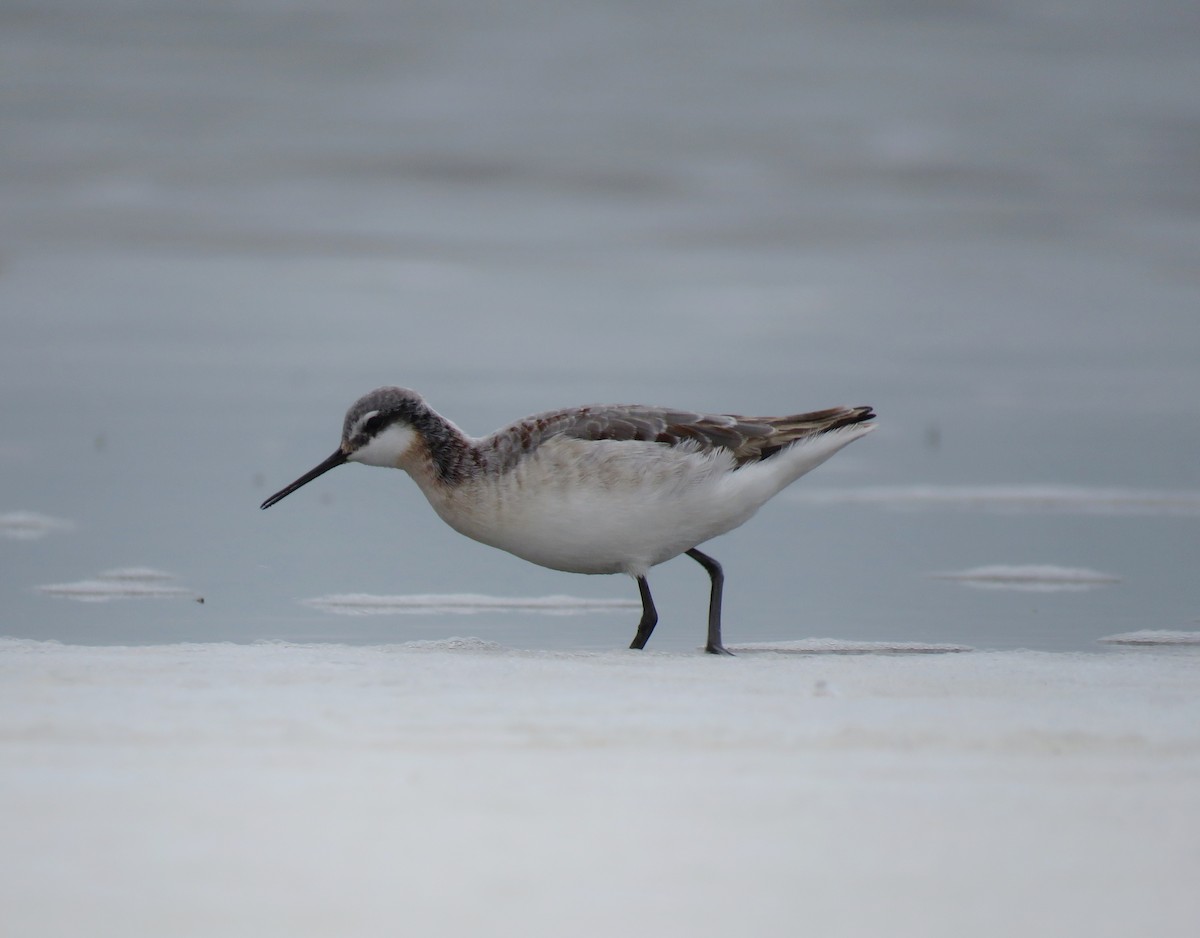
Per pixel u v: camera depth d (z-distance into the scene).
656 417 11.20
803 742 7.23
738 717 7.75
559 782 6.57
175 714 7.66
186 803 6.26
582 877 5.57
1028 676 9.07
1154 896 5.47
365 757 6.92
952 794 6.49
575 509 10.97
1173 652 10.68
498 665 9.28
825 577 14.28
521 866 5.66
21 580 13.58
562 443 10.99
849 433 11.45
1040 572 14.33
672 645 11.46
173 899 5.34
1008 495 18.14
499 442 11.26
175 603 12.78
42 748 7.00
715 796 6.42
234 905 5.30
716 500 11.05
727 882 5.54
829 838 5.96
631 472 10.88
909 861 5.75
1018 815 6.24
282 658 9.45
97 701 7.96
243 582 13.72
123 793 6.37
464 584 13.93
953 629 12.02
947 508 17.55
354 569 14.41
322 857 5.71
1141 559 15.02
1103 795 6.50
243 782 6.52
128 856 5.71
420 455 11.53
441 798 6.35
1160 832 6.07
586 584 14.09
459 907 5.31
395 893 5.41
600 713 7.80
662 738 7.29
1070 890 5.52
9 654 9.48
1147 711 8.03
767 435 11.22
